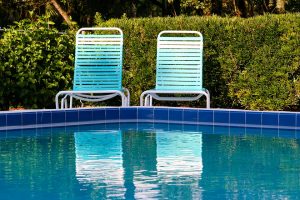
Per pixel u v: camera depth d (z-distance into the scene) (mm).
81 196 5535
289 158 7516
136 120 11719
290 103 11797
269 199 5414
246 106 12242
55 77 12570
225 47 12273
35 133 10000
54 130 10414
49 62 12570
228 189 5797
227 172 6637
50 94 12547
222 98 12609
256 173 6570
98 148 8328
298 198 5449
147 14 22281
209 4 17688
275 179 6254
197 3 17562
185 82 11836
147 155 7742
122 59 12133
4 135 9750
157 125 11227
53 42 12734
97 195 5570
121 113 11602
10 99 12445
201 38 11906
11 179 6266
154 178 6309
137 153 7906
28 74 12242
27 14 20875
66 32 13445
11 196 5551
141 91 12922
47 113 10727
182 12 20078
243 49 12094
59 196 5543
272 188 5844
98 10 20516
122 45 12117
